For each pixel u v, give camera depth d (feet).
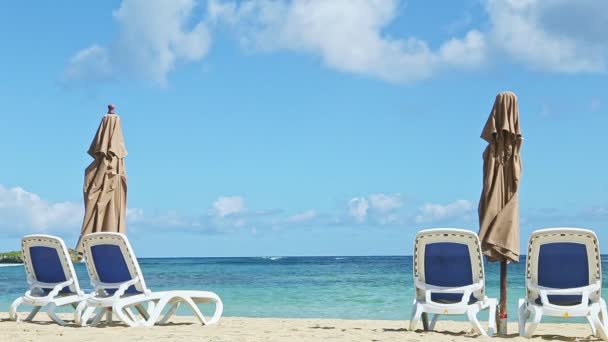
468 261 27.96
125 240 29.76
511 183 29.37
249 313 60.80
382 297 79.87
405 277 129.18
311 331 30.53
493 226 29.04
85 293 32.09
